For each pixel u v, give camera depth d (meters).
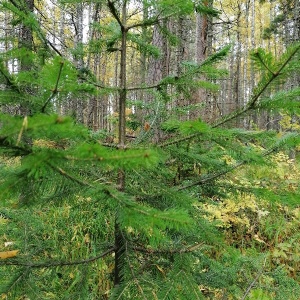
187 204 1.60
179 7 1.69
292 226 4.57
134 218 1.06
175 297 1.51
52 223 3.84
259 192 1.71
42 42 1.65
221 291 2.76
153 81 5.98
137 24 1.88
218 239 1.61
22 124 0.79
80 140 1.48
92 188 1.16
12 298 1.57
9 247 2.77
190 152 1.82
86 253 3.53
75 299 1.69
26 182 1.12
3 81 1.30
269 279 2.91
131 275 1.63
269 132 1.65
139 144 1.84
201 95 6.64
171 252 1.74
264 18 23.14
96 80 1.97
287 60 1.26
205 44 7.70
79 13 9.66
